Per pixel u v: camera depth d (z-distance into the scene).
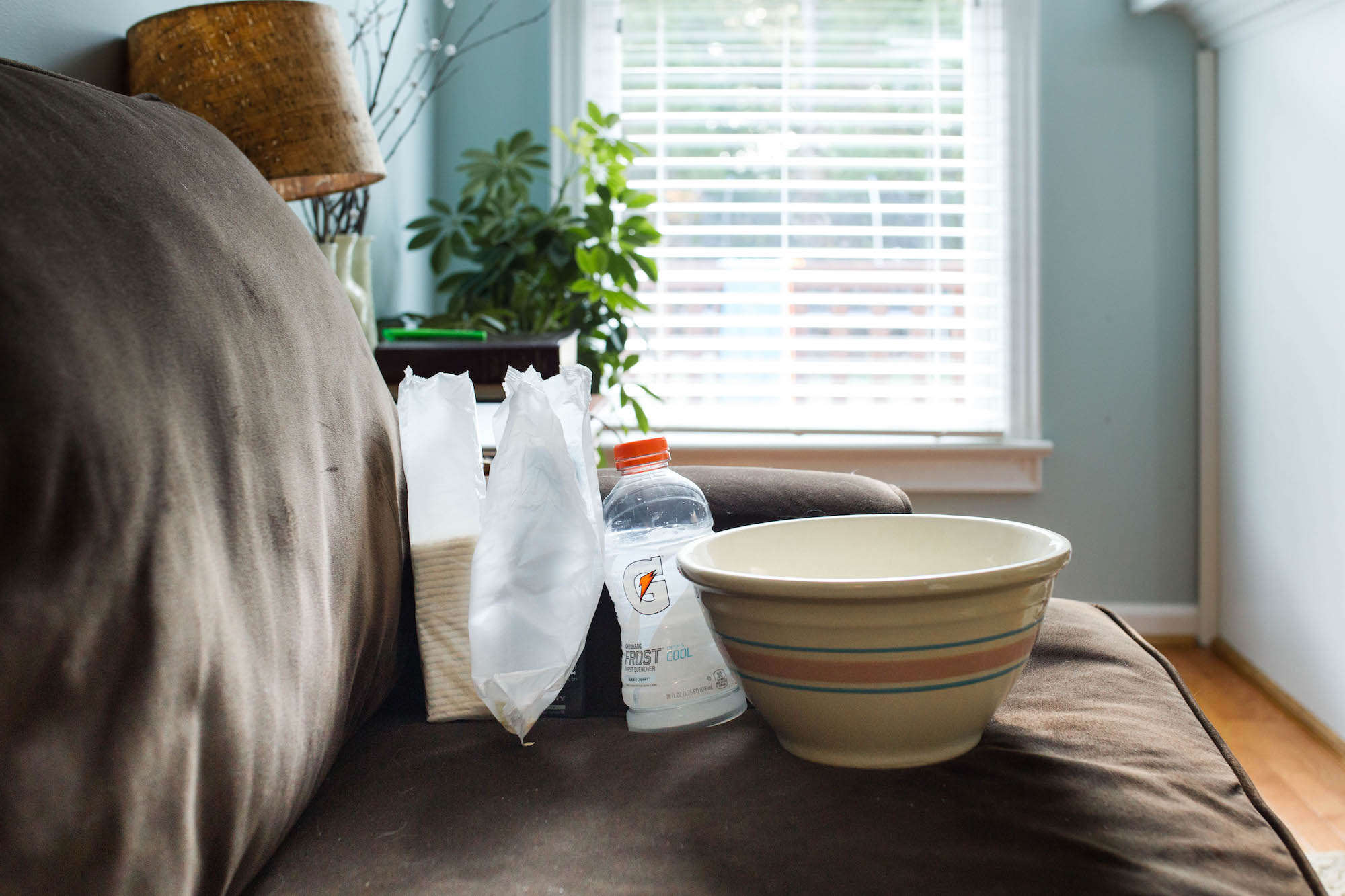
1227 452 2.27
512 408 0.66
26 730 0.37
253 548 0.49
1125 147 2.32
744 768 0.59
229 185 0.61
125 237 0.46
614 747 0.64
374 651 0.66
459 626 0.71
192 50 1.06
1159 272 2.34
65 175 0.46
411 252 2.23
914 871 0.48
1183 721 0.67
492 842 0.52
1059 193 2.33
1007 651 0.57
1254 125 2.09
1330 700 1.82
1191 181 2.31
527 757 0.63
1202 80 2.27
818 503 0.88
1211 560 2.34
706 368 2.44
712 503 0.88
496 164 2.14
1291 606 1.97
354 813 0.56
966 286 2.41
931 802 0.54
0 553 0.36
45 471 0.37
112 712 0.40
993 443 2.34
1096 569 2.39
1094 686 0.72
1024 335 2.34
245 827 0.47
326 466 0.60
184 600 0.42
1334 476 1.80
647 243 2.13
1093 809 0.53
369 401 0.71
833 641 0.55
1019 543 0.67
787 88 2.37
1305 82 1.86
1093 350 2.36
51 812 0.38
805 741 0.59
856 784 0.56
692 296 2.43
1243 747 1.82
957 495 2.39
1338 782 1.67
